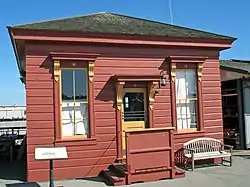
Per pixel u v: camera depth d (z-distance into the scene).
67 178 10.83
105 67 11.48
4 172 12.30
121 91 11.52
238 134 16.59
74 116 11.16
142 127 11.95
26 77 10.66
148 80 11.73
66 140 10.88
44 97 10.77
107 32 11.28
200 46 12.58
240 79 16.58
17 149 16.89
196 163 12.51
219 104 13.02
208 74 12.91
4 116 34.00
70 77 11.16
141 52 11.94
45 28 10.81
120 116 11.52
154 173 10.20
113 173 10.60
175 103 12.30
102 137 11.30
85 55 11.18
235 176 10.54
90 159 11.12
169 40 12.10
